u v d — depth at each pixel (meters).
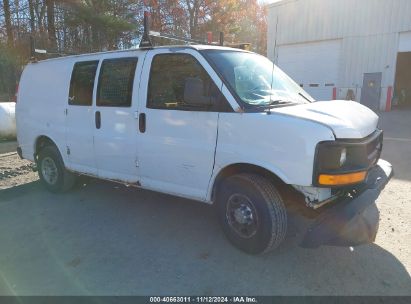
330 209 3.33
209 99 3.74
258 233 3.55
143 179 4.51
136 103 4.41
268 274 3.43
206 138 3.81
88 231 4.45
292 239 4.08
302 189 3.38
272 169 3.38
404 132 11.13
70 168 5.47
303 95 4.43
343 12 20.22
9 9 21.16
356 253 3.77
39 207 5.30
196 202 5.35
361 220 3.32
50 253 3.93
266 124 3.39
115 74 4.68
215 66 3.81
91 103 4.95
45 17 23.08
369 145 3.56
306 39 21.73
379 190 3.48
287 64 22.95
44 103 5.70
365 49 19.86
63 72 5.42
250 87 3.91
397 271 3.44
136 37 26.86
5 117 9.70
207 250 3.90
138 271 3.54
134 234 4.34
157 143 4.23
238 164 3.68
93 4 23.55
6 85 17.31
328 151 3.12
